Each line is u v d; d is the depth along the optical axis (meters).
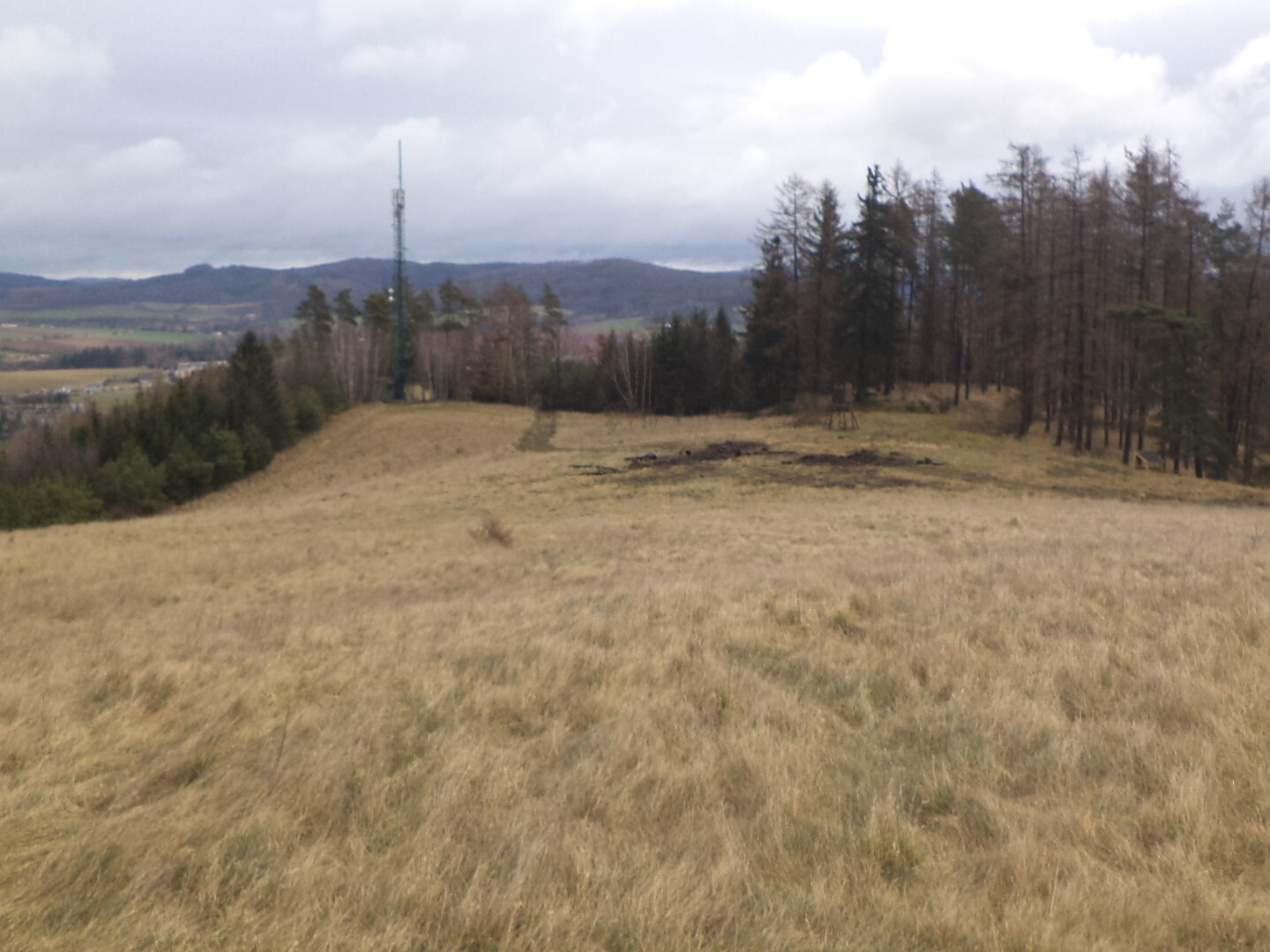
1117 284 46.19
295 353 93.31
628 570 16.27
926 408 60.09
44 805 4.50
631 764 4.92
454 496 35.81
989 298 56.53
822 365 62.88
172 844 3.90
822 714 5.71
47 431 66.94
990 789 4.42
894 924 3.23
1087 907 3.28
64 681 7.31
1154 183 45.81
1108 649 6.70
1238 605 7.82
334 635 9.33
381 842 4.01
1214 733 4.90
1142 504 32.75
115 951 3.10
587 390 95.50
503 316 105.75
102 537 27.14
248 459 67.44
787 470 38.69
